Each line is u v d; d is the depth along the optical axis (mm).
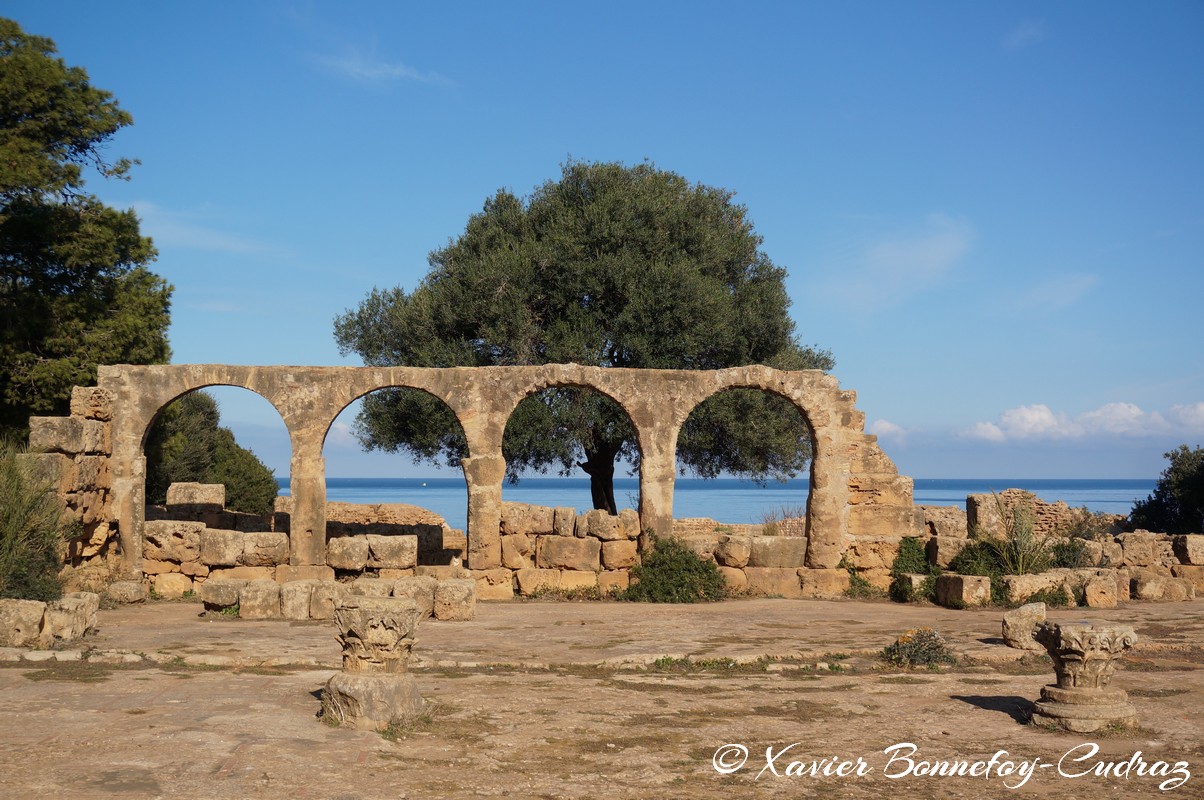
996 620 18500
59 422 19906
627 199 31688
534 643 15461
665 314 30547
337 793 7684
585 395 30453
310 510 21984
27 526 16984
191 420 40812
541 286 31406
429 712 10102
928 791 8367
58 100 27156
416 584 18078
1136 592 21812
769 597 22703
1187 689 12250
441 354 30453
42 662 12688
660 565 22219
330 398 22250
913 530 23500
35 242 26969
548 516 23203
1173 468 39125
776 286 33750
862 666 13609
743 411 32062
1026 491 35875
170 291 31125
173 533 21844
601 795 8000
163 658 13195
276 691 11016
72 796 7332
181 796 7426
